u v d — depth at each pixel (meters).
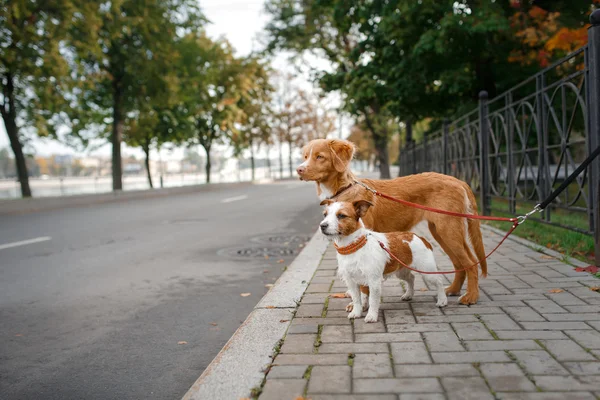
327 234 3.96
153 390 3.42
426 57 16.62
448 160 15.60
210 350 4.15
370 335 3.70
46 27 21.56
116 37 26.38
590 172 5.81
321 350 3.42
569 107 11.56
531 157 14.45
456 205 4.58
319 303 4.67
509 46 16.55
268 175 69.50
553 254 6.50
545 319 3.89
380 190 4.73
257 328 3.97
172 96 29.97
